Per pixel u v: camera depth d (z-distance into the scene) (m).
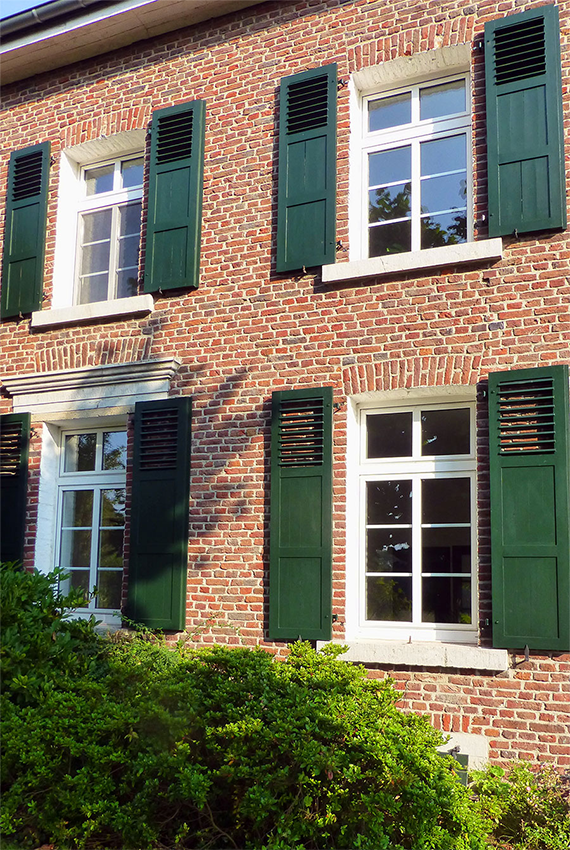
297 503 7.37
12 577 6.21
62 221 9.38
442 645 6.66
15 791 5.16
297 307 7.76
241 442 7.80
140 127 8.96
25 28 9.21
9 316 9.26
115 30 8.98
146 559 7.92
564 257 6.76
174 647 7.56
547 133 6.91
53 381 8.83
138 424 8.22
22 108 9.81
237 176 8.32
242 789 5.10
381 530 7.32
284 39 8.32
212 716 5.16
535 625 6.33
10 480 8.83
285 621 7.22
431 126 7.78
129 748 5.25
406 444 7.38
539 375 6.60
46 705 5.41
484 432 6.82
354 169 7.89
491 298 6.96
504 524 6.53
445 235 7.56
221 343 8.08
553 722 6.21
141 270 8.73
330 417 7.37
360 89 8.12
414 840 4.69
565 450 6.44
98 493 8.73
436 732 5.27
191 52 8.82
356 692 5.38
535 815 5.76
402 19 7.73
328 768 4.71
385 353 7.29
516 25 7.16
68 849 5.11
